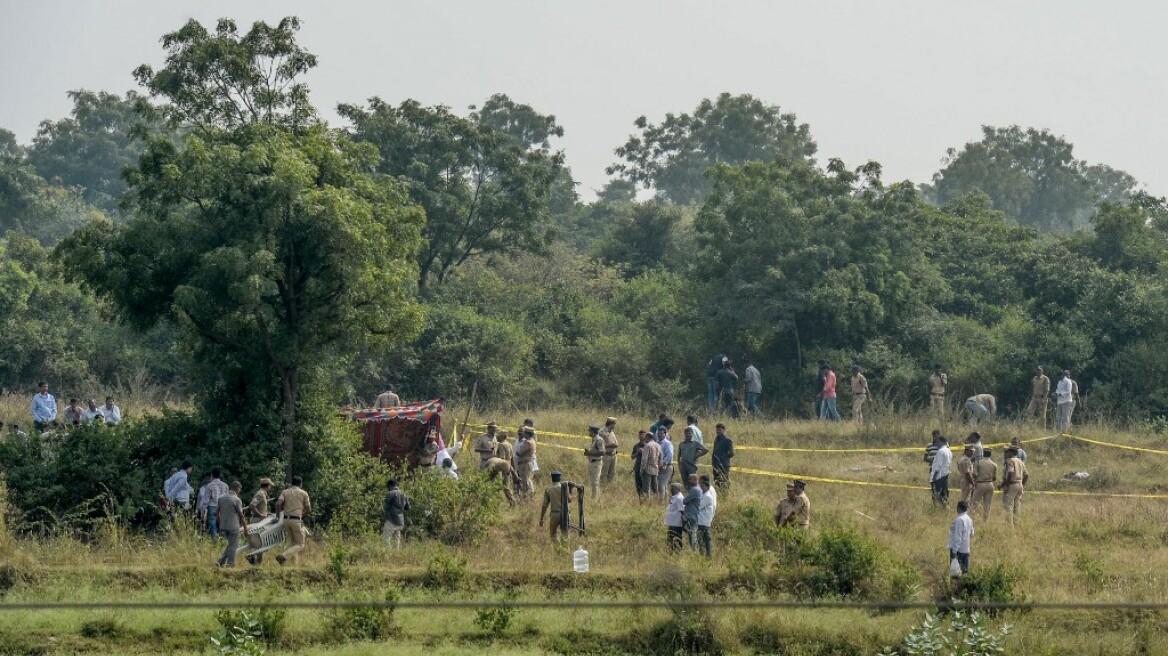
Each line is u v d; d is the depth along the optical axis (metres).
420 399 152.50
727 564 83.19
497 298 176.12
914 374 158.75
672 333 169.00
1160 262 176.38
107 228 95.62
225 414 98.56
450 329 157.00
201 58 112.25
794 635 73.94
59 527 89.25
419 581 79.00
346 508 94.06
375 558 83.44
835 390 147.62
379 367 152.88
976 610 77.25
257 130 100.50
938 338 166.50
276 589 75.94
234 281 90.94
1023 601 78.25
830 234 166.62
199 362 99.00
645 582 78.75
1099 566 84.94
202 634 69.81
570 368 166.00
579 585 79.81
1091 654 73.00
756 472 117.25
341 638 71.25
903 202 172.00
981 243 187.88
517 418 139.75
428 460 102.56
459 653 68.75
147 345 163.50
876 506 105.75
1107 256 183.75
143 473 94.00
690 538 89.06
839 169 169.88
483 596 77.50
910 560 85.31
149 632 69.62
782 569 81.88
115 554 82.38
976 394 159.88
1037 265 177.75
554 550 87.50
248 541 81.19
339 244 94.38
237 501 80.25
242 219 95.19
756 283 164.12
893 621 75.81
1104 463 128.25
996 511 106.88
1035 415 145.38
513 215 175.25
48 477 93.06
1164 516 105.31
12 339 160.12
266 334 96.00
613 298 186.50
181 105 114.12
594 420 138.88
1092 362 160.62
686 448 107.31
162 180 94.50
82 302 170.75
